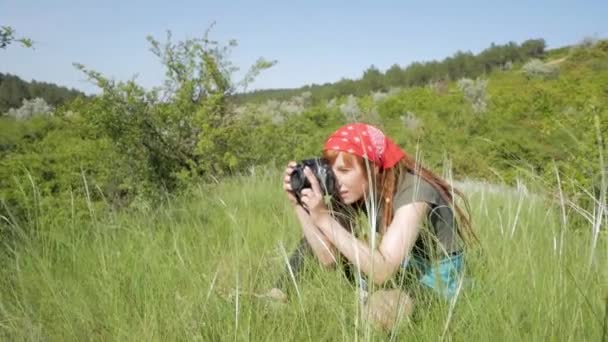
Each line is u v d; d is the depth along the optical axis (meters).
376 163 2.53
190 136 8.65
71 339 2.39
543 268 2.45
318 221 2.53
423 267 2.63
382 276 2.41
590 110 6.62
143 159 8.16
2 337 2.36
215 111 9.16
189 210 4.39
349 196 2.60
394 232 2.47
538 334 2.04
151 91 8.48
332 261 2.77
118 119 8.20
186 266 2.84
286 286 2.75
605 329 1.92
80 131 8.50
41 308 2.57
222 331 2.31
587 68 49.16
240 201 4.77
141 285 2.69
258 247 3.31
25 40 4.64
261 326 2.34
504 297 2.27
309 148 11.78
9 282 2.84
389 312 2.33
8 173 5.32
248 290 2.61
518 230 3.12
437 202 2.57
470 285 2.50
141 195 5.92
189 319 2.37
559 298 2.19
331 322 2.31
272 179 7.02
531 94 27.69
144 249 3.03
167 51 8.99
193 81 8.99
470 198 4.30
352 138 2.53
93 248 3.14
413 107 34.47
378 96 55.66
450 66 91.31
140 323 2.36
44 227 3.44
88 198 3.37
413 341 2.23
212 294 2.50
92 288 2.73
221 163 9.02
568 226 2.65
